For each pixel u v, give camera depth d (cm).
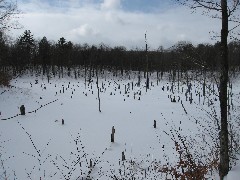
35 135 2314
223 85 816
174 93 5334
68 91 5006
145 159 1828
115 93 5253
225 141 834
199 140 1639
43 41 8300
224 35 791
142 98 4694
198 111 3319
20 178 1459
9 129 2386
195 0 744
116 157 1911
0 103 3033
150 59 8900
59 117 2978
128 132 2639
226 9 777
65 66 9769
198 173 705
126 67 10169
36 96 3741
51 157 1833
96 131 2628
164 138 2375
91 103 3931
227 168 824
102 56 9994
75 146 2133
